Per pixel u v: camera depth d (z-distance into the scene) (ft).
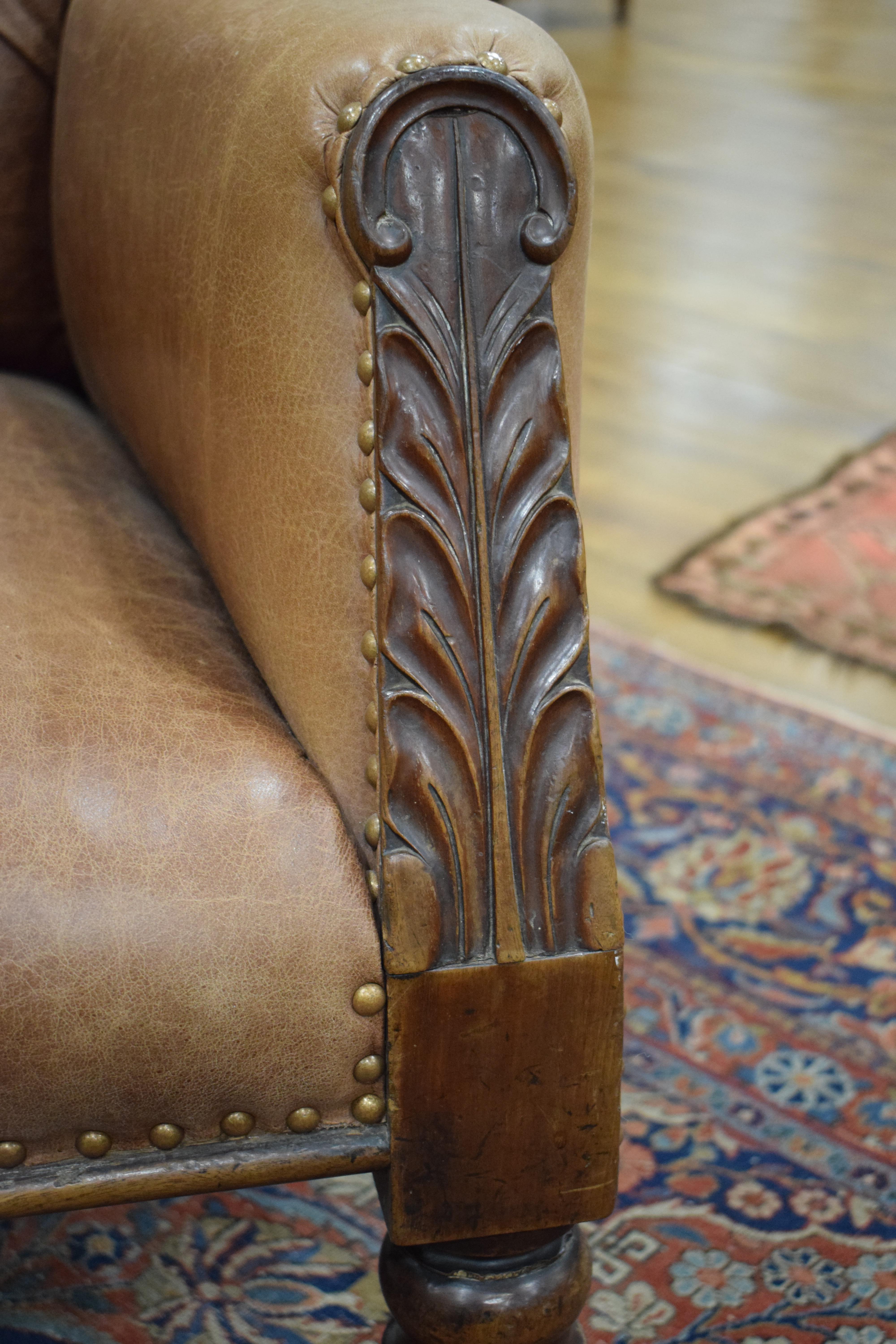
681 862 4.09
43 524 2.25
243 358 1.80
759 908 3.92
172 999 1.67
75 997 1.65
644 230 9.99
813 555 5.97
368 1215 2.97
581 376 1.86
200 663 1.95
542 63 1.67
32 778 1.72
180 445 2.10
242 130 1.76
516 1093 1.76
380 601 1.67
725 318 8.55
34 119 2.71
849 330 8.43
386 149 1.59
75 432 2.62
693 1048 3.43
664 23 16.47
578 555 1.71
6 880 1.66
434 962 1.68
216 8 1.99
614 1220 2.97
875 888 4.00
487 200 1.63
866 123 12.82
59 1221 2.93
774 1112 3.25
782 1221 2.97
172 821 1.71
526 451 1.68
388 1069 1.72
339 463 1.70
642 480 6.61
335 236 1.64
